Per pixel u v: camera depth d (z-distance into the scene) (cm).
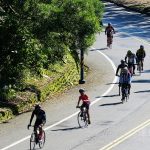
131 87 5984
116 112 5047
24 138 4294
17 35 5019
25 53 5056
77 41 5806
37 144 4125
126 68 5456
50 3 5197
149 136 4356
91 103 5356
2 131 4484
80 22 5481
